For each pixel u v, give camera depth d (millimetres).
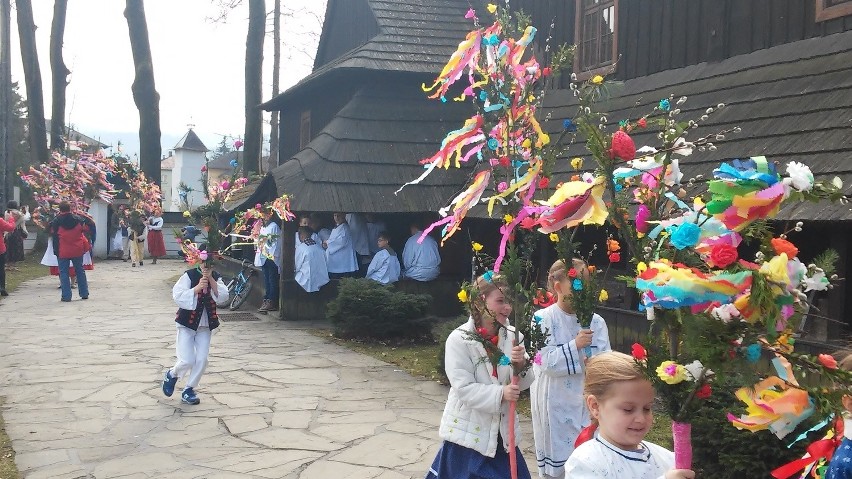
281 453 6633
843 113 7926
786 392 2465
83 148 30969
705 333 2344
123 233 30125
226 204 19688
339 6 20438
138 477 6004
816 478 2859
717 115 9484
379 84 15656
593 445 2846
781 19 9875
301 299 14609
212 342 12031
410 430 7363
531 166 3865
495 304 4281
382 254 14523
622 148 2684
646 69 11969
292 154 21203
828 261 2488
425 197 14219
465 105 15742
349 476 6078
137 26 27375
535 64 4215
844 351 3148
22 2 29078
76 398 8430
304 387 9109
